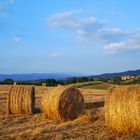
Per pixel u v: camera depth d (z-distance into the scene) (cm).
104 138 1295
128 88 1364
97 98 2934
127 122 1339
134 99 1324
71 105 1877
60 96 1848
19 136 1384
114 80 6259
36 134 1409
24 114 2072
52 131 1484
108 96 1416
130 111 1329
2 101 2767
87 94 3459
